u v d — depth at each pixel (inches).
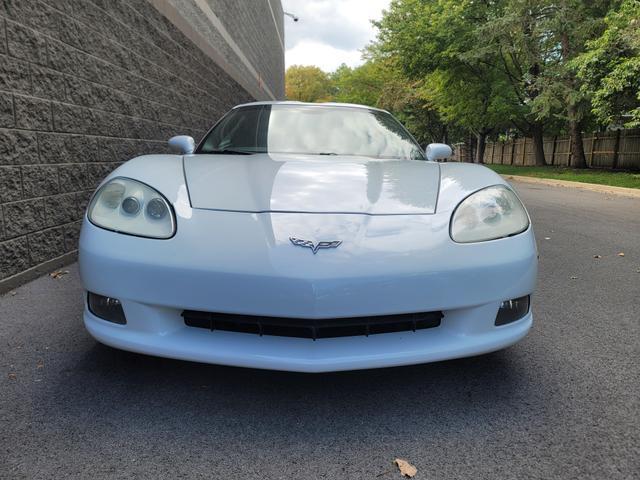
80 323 111.5
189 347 76.2
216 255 75.1
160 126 265.9
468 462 67.2
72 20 168.7
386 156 127.0
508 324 83.7
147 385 85.5
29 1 142.6
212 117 401.4
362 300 74.2
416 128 1603.1
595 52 512.1
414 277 76.1
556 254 201.0
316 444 70.7
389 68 1225.4
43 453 66.7
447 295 77.8
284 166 101.7
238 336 77.6
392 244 77.9
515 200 91.9
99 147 188.2
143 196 83.2
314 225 78.6
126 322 78.4
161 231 78.7
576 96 639.1
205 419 76.1
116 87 206.4
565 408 81.3
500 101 846.5
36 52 145.9
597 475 64.6
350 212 82.1
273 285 73.2
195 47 348.8
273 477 63.6
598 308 132.8
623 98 520.1
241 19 577.9
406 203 86.5
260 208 81.8
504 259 81.4
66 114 163.0
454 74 892.6
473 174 99.6
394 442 71.5
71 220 165.6
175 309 77.7
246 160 107.0
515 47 727.1
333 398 83.4
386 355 76.1
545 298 141.6
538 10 695.7
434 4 878.4
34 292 132.3
